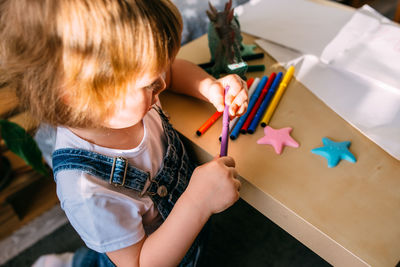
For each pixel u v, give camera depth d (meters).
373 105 0.59
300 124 0.57
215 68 0.68
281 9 0.84
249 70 0.68
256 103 0.61
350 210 0.45
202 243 0.70
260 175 0.49
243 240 0.98
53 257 0.71
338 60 0.67
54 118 0.40
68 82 0.37
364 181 0.48
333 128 0.56
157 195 0.55
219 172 0.47
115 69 0.36
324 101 0.60
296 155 0.52
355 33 0.74
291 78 0.66
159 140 0.59
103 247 0.46
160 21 0.38
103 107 0.40
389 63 0.66
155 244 0.47
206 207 0.47
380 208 0.45
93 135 0.49
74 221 0.46
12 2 0.34
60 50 0.35
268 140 0.54
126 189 0.50
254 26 0.79
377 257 0.40
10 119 0.85
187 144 0.58
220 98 0.60
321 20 0.79
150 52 0.37
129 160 0.52
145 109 0.44
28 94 0.40
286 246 0.96
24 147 0.84
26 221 1.10
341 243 0.41
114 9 0.35
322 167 0.50
